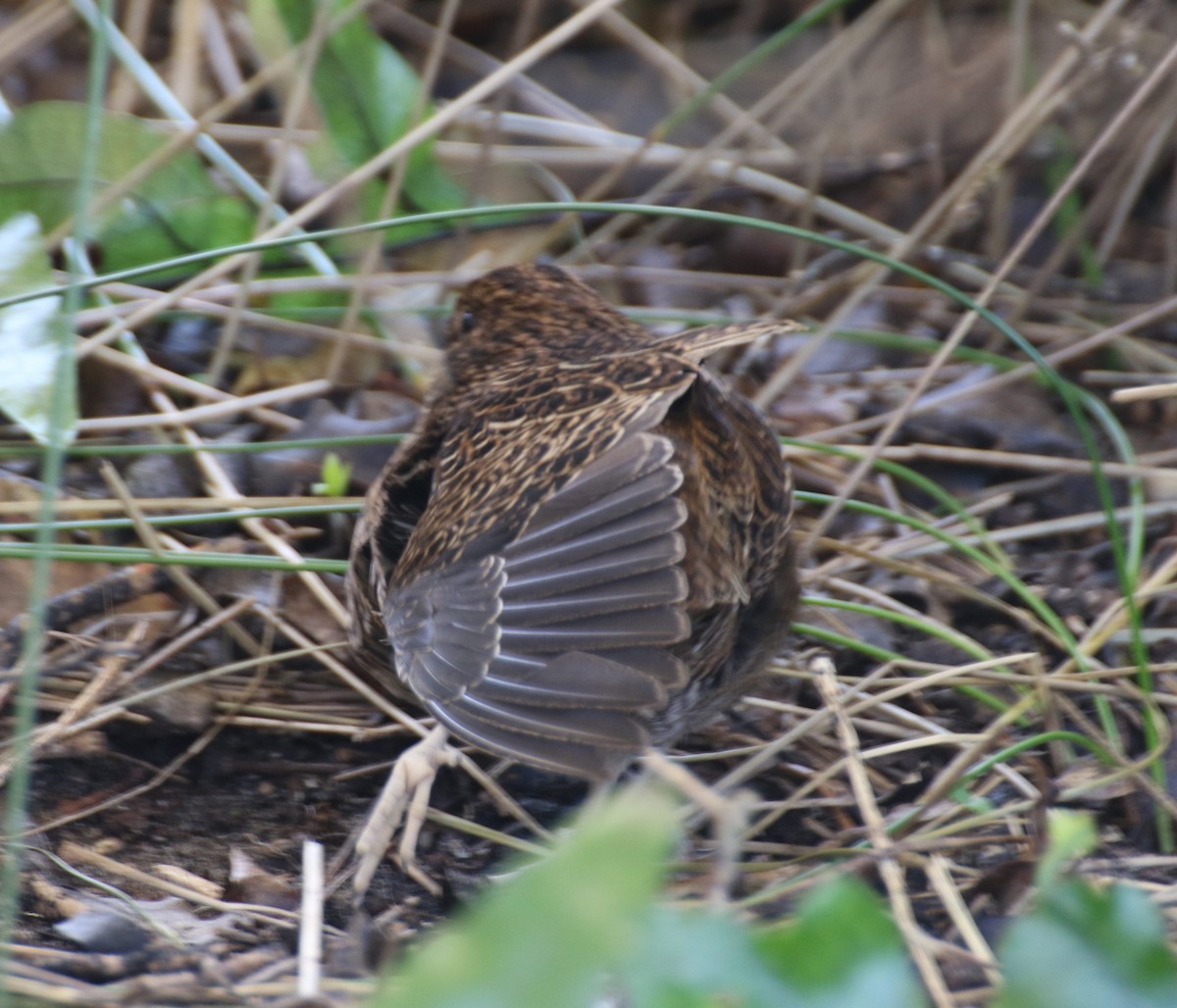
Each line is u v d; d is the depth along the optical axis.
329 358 10.48
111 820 7.39
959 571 9.28
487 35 14.37
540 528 5.88
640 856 3.50
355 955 6.03
